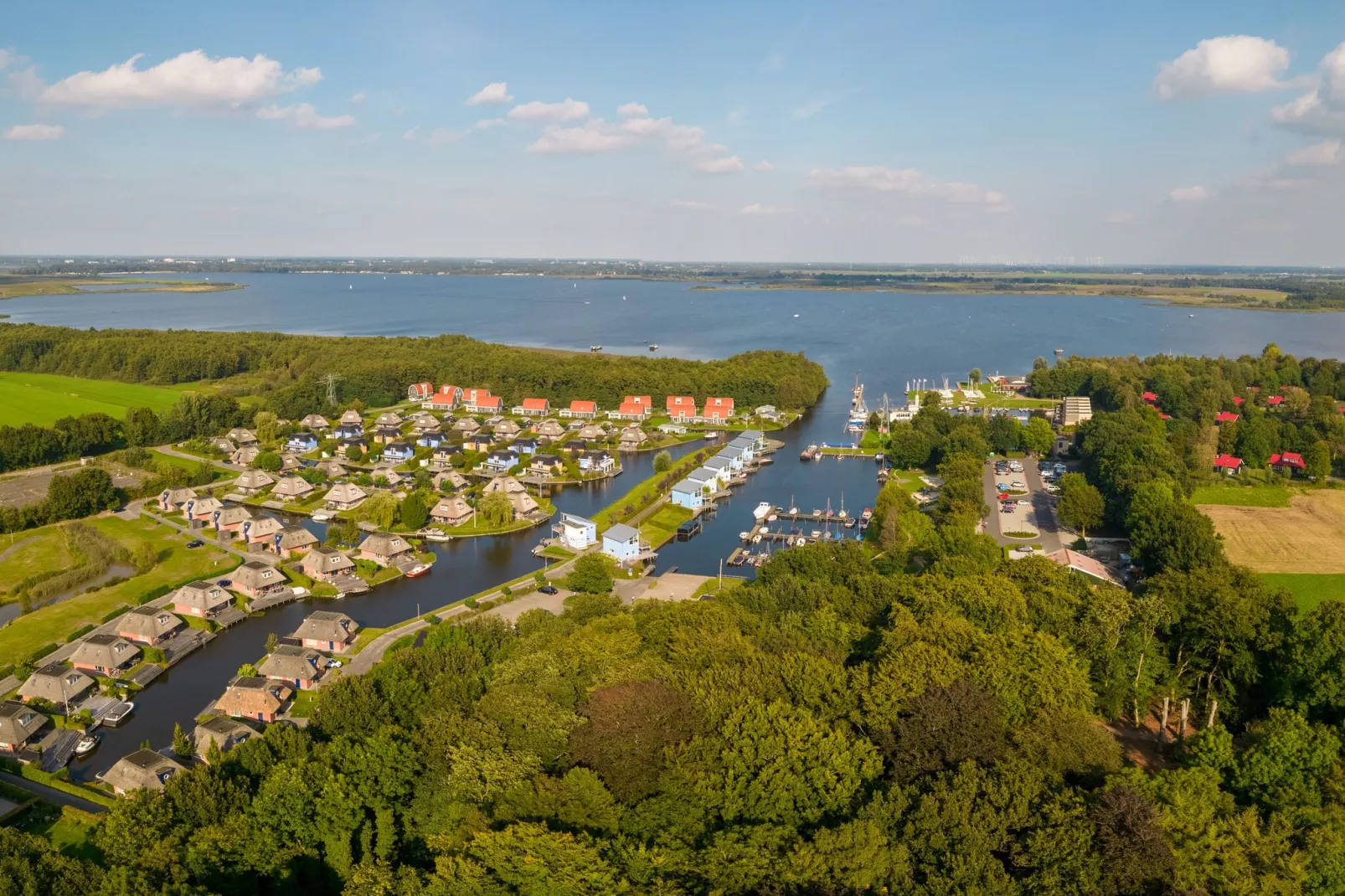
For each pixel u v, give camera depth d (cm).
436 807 7250
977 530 17625
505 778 7056
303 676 11488
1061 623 10100
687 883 5919
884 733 7331
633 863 5978
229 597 14062
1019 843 6047
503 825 6731
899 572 13512
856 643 10181
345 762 7544
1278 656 9394
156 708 11231
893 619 9950
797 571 12744
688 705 7581
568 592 14762
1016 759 6788
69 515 18462
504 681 8638
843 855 5784
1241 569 11356
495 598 14488
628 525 18600
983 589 10256
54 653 12156
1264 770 7312
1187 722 9588
